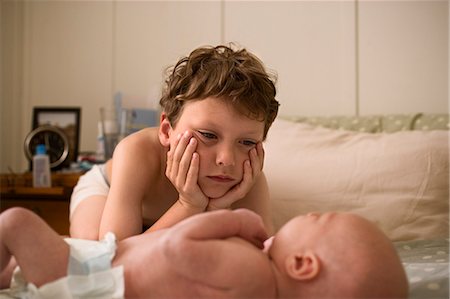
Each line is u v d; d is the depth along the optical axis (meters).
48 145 1.92
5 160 2.29
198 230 0.60
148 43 2.16
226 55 0.97
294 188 1.31
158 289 0.62
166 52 2.13
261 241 0.69
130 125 1.88
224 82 0.86
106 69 2.22
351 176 1.29
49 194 1.67
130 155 1.00
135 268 0.64
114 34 2.21
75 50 2.26
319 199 1.28
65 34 2.28
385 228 1.21
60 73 2.28
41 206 1.74
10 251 0.67
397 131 1.54
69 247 0.68
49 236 0.67
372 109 1.83
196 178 0.88
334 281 0.57
